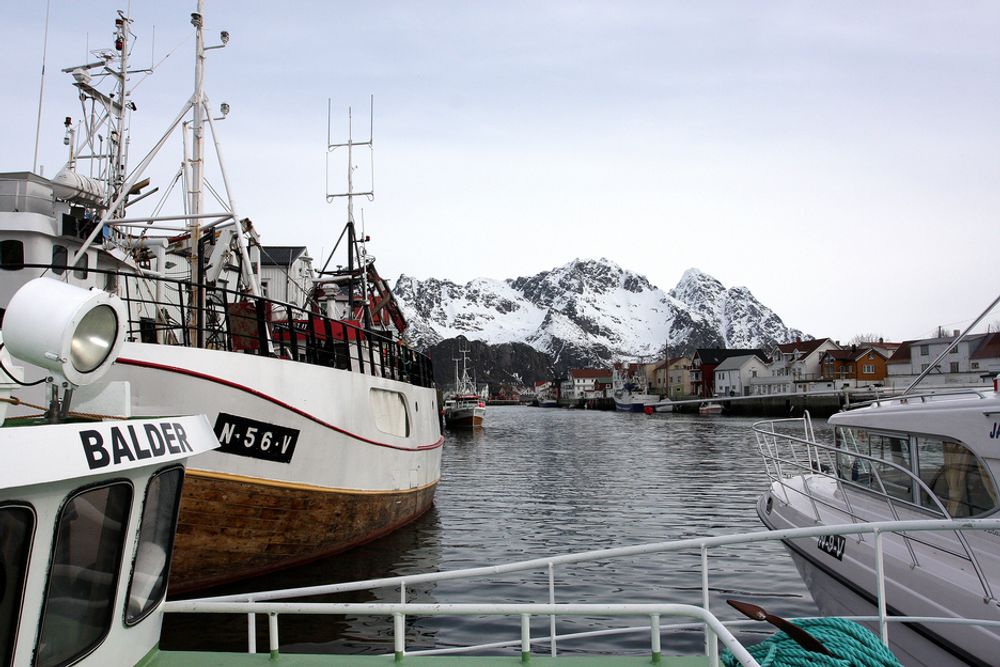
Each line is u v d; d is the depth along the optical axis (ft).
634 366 570.87
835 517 28.45
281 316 76.64
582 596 41.04
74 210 43.60
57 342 10.41
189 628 33.81
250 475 36.91
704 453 136.87
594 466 116.26
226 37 45.70
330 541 44.11
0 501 9.37
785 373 344.08
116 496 11.63
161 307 48.29
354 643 32.81
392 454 50.72
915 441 25.59
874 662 13.48
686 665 14.38
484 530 60.39
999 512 21.48
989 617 18.80
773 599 40.32
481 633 35.17
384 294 82.74
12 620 9.87
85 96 51.98
